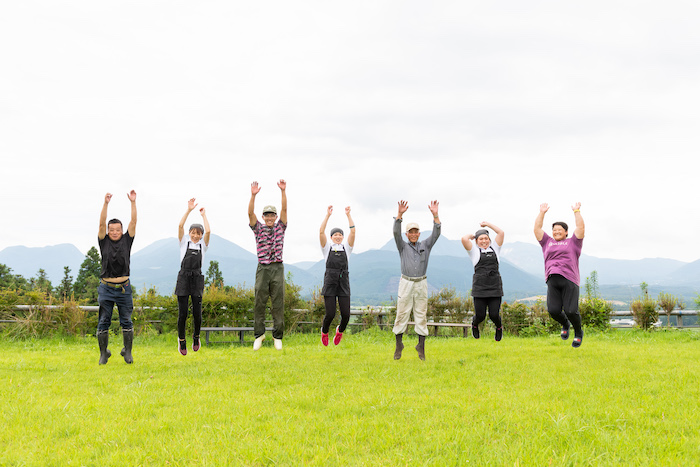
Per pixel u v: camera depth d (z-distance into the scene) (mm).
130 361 8133
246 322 14312
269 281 8805
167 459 3270
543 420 4066
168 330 13992
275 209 8828
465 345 11609
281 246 8906
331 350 10781
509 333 16188
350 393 5348
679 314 16188
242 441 3609
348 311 9305
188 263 8367
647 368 6996
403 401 4895
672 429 3881
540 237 8781
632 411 4355
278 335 8820
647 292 16641
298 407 4699
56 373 6965
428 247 8445
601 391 5246
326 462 3197
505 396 5078
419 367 7328
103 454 3438
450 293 17281
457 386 5766
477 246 9062
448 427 3973
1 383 6074
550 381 6008
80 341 13508
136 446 3617
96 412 4551
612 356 8531
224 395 5297
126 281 8180
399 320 8398
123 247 8125
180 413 4477
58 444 3656
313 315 15828
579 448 3391
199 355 9836
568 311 8305
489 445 3512
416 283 8289
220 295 14172
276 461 3225
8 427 4074
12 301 13789
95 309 14492
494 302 8766
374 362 8070
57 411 4586
